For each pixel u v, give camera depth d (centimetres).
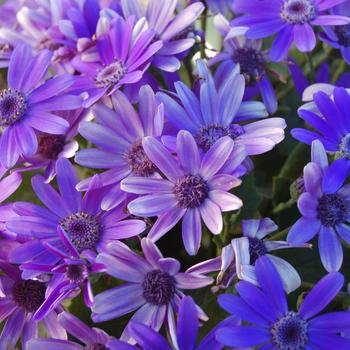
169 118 53
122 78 55
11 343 52
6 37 64
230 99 54
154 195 50
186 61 60
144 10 61
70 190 53
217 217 49
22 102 55
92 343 50
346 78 61
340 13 60
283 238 53
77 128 55
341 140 52
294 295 54
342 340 48
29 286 53
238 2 61
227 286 50
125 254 49
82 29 60
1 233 52
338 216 51
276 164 64
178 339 47
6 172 56
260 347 48
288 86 65
